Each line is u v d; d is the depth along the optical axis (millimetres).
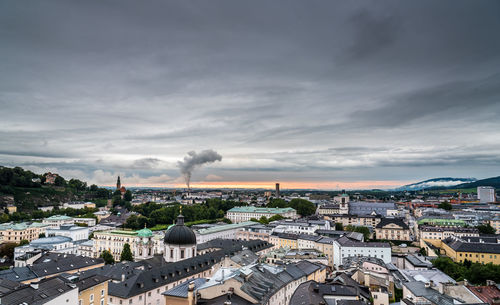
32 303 114312
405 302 138875
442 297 136875
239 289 127750
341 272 196875
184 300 124938
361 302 127375
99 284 154625
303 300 127625
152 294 183375
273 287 146625
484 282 199875
